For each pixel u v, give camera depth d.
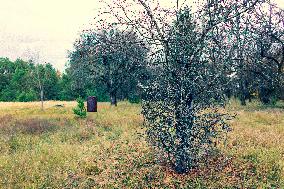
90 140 15.91
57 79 85.88
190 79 9.84
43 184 9.61
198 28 9.77
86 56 10.77
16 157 12.41
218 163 10.80
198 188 8.87
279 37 31.06
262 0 9.77
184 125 9.73
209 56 9.84
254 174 10.02
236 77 10.16
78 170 10.91
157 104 9.97
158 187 9.12
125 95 53.28
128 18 9.60
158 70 10.01
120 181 9.76
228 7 9.51
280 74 32.41
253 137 14.62
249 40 17.55
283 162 10.68
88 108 29.92
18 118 23.98
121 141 15.22
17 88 87.56
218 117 9.97
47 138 16.58
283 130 16.94
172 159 10.52
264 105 35.94
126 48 9.95
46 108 34.62
